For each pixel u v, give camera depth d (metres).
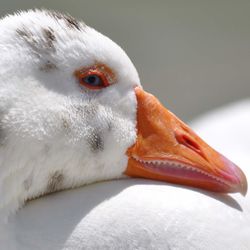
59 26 2.22
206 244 2.21
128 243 2.21
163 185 2.24
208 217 2.22
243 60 3.43
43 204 2.22
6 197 2.21
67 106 2.21
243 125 2.52
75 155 2.22
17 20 2.21
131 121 2.24
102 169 2.23
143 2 3.69
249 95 3.32
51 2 3.50
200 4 3.72
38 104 2.21
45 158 2.21
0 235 2.21
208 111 3.25
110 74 2.23
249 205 2.25
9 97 2.20
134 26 3.52
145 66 3.36
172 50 3.45
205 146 2.25
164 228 2.21
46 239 2.21
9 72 2.20
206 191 2.24
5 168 2.20
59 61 2.21
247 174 2.39
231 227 2.22
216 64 3.41
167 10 3.66
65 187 2.23
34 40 2.21
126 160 2.24
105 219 2.21
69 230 2.21
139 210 2.22
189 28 3.57
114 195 2.23
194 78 3.33
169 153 2.24
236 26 3.60
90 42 2.22
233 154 2.46
